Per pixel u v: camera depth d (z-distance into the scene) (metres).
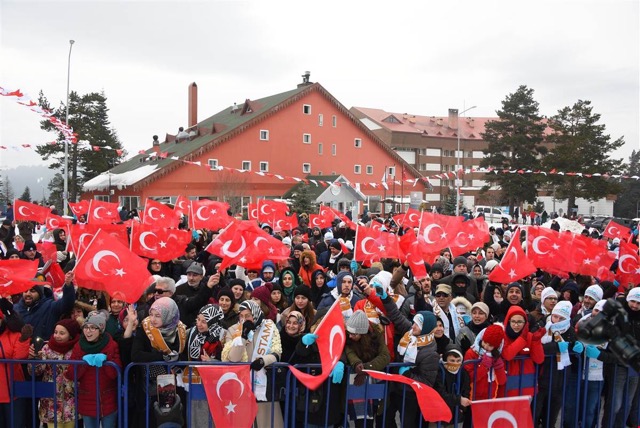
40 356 5.45
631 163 100.69
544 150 52.94
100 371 5.24
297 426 5.75
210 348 5.61
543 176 50.12
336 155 55.72
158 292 6.46
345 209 49.12
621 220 37.25
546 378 6.33
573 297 8.07
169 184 46.06
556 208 78.38
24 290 5.71
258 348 5.58
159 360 5.28
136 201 46.19
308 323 6.35
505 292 7.80
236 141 49.84
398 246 9.77
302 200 42.66
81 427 5.60
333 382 5.45
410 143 78.69
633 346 3.05
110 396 5.30
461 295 7.62
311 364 5.46
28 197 57.59
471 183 83.06
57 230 11.70
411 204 53.56
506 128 52.94
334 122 55.53
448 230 11.06
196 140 53.78
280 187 52.19
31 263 6.14
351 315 5.63
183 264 10.01
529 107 52.16
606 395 6.84
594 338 3.11
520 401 5.58
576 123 51.53
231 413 5.27
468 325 6.82
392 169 59.31
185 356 5.63
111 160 56.94
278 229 15.85
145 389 5.39
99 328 5.22
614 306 3.12
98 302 7.09
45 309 6.23
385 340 5.79
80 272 6.04
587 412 6.60
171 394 5.15
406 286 8.65
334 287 7.84
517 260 7.83
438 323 5.84
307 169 53.94
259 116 50.66
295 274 8.32
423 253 9.98
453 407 5.73
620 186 49.25
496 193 68.19
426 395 5.35
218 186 47.09
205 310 5.67
